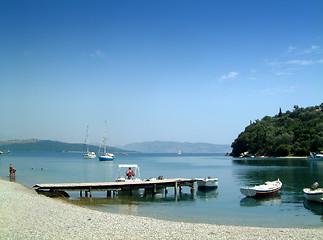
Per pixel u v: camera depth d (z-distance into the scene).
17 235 17.27
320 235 19.27
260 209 30.56
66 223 20.81
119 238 17.64
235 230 20.58
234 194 41.41
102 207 31.58
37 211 24.56
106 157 158.12
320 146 156.38
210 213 28.62
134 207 31.88
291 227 23.02
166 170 91.62
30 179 58.62
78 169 91.50
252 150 195.25
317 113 191.38
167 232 19.33
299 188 46.19
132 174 45.69
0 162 126.81
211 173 79.25
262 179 61.97
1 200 28.64
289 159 154.12
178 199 37.50
